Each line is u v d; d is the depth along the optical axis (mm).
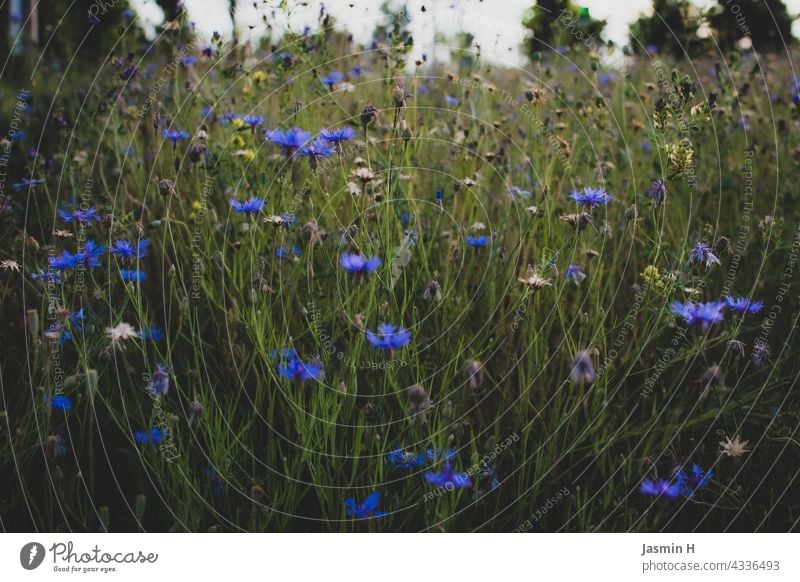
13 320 2148
